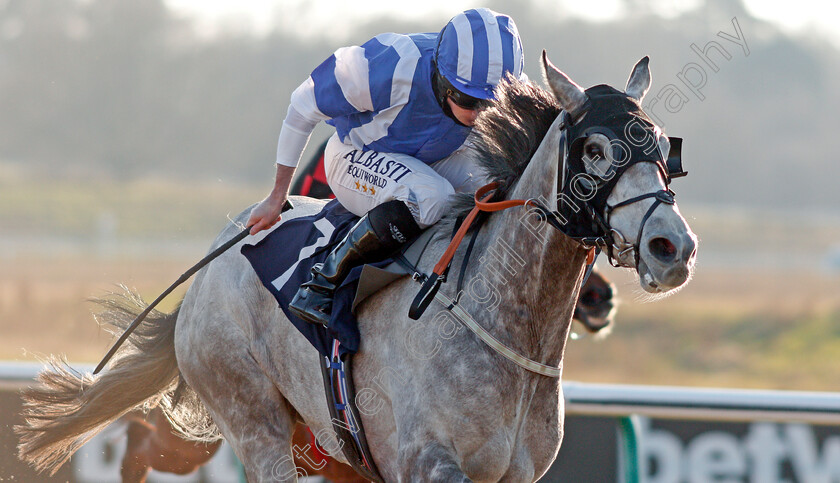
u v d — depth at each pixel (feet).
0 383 30.91
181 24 333.21
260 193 281.13
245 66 335.47
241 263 23.24
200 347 23.29
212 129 329.93
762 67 293.23
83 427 25.45
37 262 141.90
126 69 321.93
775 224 259.60
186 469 29.09
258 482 22.34
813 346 100.12
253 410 22.61
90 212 225.15
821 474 30.19
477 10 20.57
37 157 312.91
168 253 164.96
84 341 83.61
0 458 30.73
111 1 320.29
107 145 318.04
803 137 296.92
